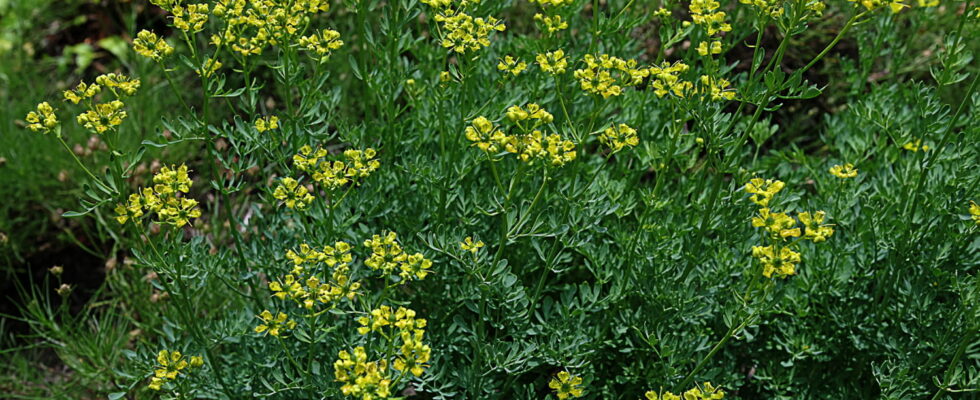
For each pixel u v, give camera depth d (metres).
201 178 4.70
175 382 2.67
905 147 3.26
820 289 3.16
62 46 5.89
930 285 3.08
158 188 2.46
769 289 2.35
